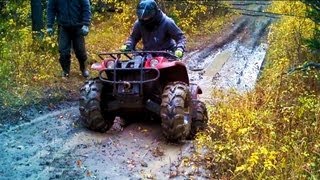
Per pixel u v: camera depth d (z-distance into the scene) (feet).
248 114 13.47
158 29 14.71
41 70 18.85
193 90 14.02
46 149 12.21
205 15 40.37
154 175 10.99
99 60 22.43
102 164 11.46
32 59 19.53
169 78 14.23
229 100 15.97
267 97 15.47
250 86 20.56
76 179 10.61
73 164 11.39
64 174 10.82
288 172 10.40
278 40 25.85
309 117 13.29
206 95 18.95
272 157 10.32
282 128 13.05
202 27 36.78
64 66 19.01
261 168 10.55
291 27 23.52
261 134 12.29
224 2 48.03
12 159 11.51
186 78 14.03
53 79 18.39
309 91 15.62
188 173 11.09
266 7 50.78
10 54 19.56
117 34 28.66
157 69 12.82
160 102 13.69
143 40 15.03
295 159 10.75
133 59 13.46
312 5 15.92
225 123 13.02
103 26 30.09
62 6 18.37
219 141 12.09
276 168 10.32
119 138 13.19
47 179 10.55
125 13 30.30
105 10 32.12
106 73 13.65
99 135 13.34
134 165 11.50
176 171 11.16
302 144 11.50
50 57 20.65
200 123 13.75
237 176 10.57
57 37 21.85
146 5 14.30
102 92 13.56
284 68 17.89
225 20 41.63
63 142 12.71
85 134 13.32
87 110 13.19
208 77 22.43
